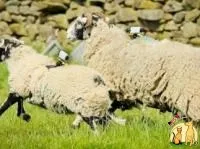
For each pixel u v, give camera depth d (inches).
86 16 520.4
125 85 484.1
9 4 1179.9
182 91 441.7
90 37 517.3
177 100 445.1
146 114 548.7
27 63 491.5
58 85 453.1
